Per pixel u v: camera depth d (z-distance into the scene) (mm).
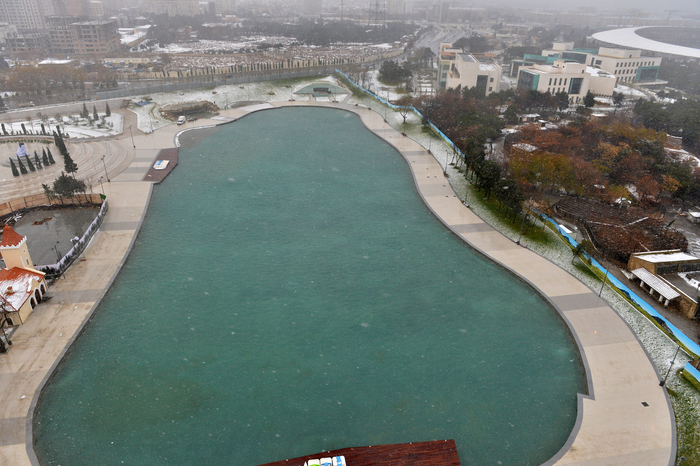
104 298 64312
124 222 84125
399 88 196000
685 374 52344
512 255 76125
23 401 47656
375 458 41906
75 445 43594
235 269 71312
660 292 65125
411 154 121312
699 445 44094
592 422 46094
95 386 50156
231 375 51844
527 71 181875
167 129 139250
